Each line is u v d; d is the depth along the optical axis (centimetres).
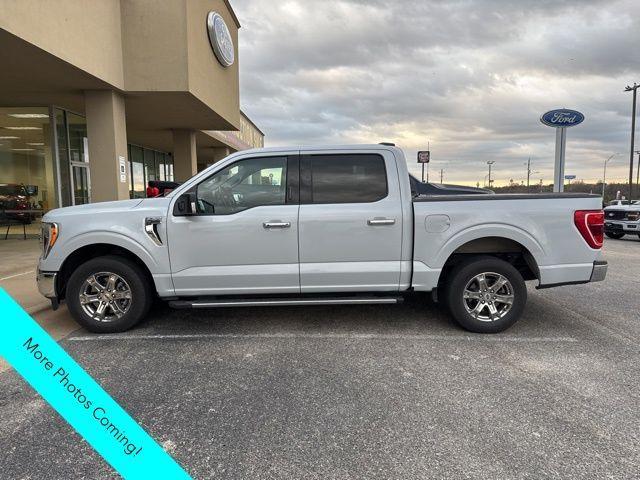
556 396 339
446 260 475
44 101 1151
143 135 1775
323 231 464
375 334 482
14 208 1351
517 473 249
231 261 468
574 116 1478
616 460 260
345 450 272
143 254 464
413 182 837
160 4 1021
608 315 557
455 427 296
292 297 488
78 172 1323
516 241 468
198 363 406
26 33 710
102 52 939
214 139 2131
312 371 387
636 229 1440
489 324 479
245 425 301
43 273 476
